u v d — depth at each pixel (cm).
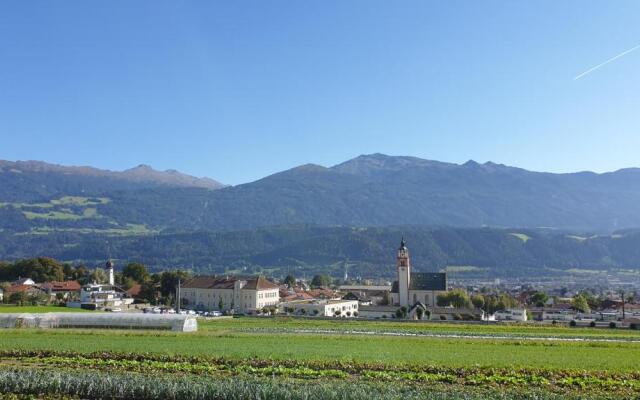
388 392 4553
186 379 4822
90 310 17125
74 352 6706
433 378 5491
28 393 4691
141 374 5278
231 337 9119
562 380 5481
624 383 5394
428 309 18825
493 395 4656
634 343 8925
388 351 7362
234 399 4422
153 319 10450
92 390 4647
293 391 4444
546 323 14588
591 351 7762
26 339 8262
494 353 7356
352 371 5828
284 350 7244
